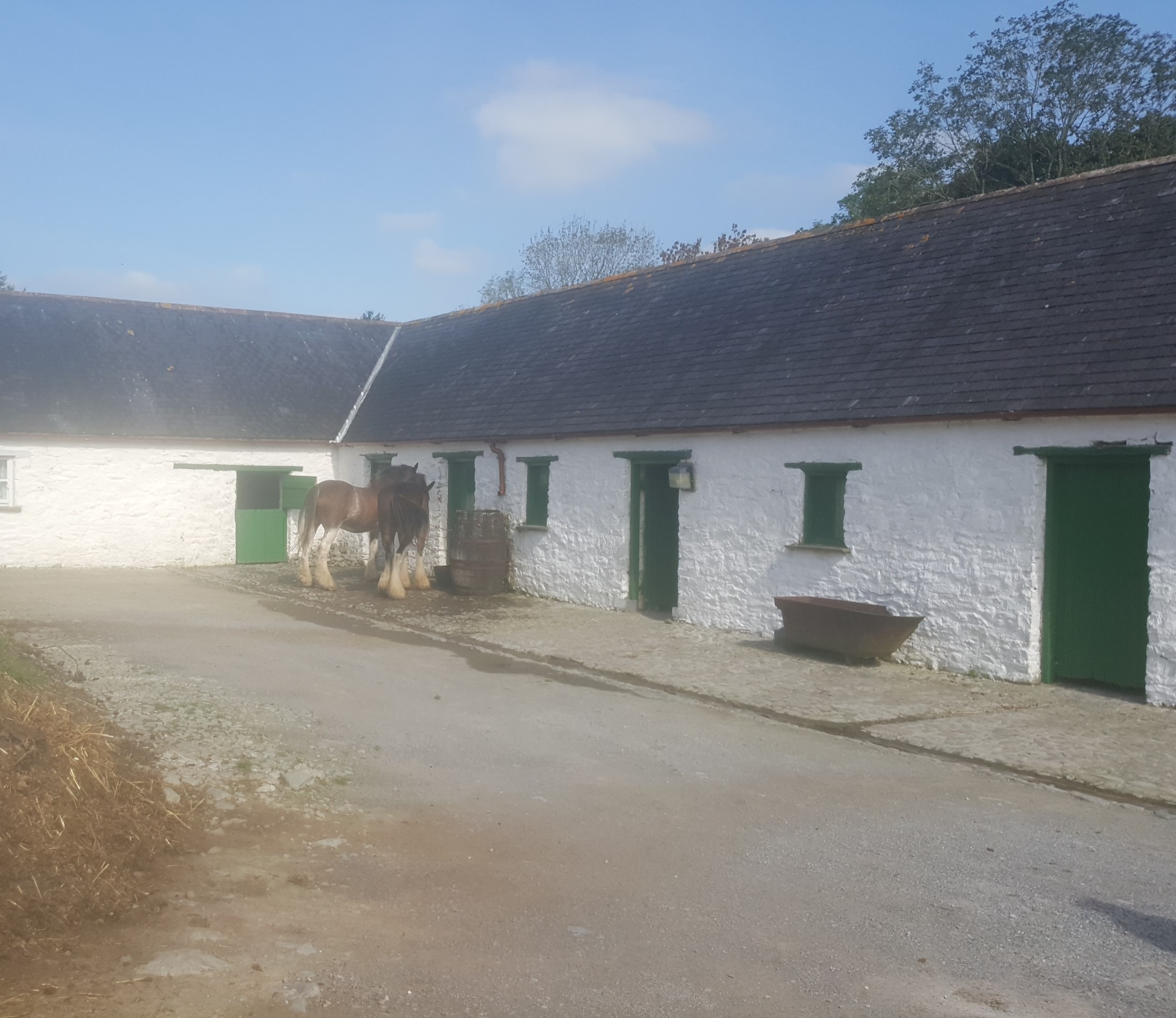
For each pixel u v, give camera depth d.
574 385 18.30
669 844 6.39
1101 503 11.26
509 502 18.83
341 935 4.90
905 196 34.44
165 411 22.50
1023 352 12.10
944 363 12.80
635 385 16.98
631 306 19.67
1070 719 9.99
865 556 13.10
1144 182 13.33
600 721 9.54
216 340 24.84
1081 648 11.43
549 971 4.66
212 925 4.88
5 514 20.95
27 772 5.71
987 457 11.91
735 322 16.75
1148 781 7.98
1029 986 4.65
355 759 7.84
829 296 15.74
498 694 10.52
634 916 5.30
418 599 17.88
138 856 5.50
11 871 4.87
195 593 18.05
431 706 9.80
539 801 7.13
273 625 14.60
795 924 5.26
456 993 4.42
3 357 21.88
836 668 12.27
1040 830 6.83
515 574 18.61
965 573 12.09
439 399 21.73
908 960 4.88
